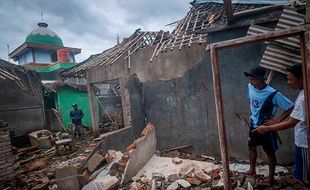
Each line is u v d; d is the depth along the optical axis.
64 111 15.45
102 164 5.71
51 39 27.94
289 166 5.39
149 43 9.29
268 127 3.08
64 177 4.85
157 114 7.93
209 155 6.87
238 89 6.10
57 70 22.14
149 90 8.05
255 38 2.65
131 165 5.13
